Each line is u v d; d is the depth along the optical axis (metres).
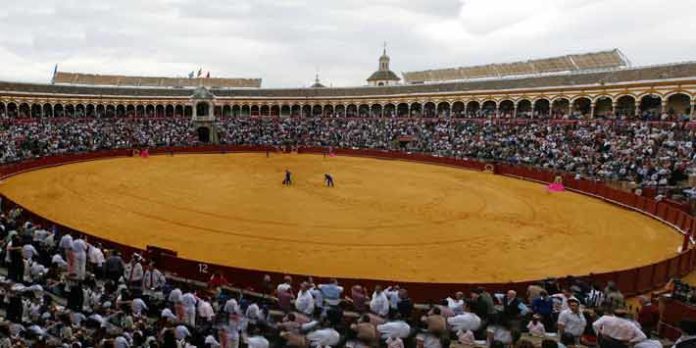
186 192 37.50
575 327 12.16
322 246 23.98
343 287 16.95
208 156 66.44
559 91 68.94
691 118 53.44
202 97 80.88
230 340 11.95
